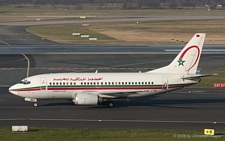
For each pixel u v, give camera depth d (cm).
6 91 16400
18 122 11394
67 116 12181
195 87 17538
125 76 13625
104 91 13425
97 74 13638
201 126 11006
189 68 13875
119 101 14700
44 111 12900
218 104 14175
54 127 10794
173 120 11725
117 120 11688
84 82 13400
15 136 9562
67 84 13350
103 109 13262
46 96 13400
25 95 13362
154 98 15312
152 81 13588
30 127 10688
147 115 12394
